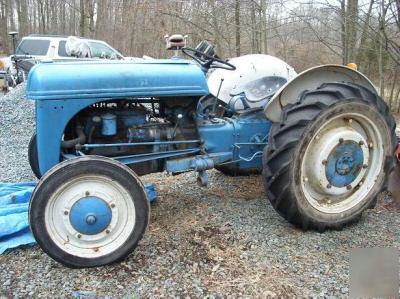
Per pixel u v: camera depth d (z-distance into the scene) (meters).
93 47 11.30
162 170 3.18
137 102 3.07
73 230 2.56
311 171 3.04
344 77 3.29
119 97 2.74
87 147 2.84
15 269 2.59
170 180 4.19
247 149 3.41
